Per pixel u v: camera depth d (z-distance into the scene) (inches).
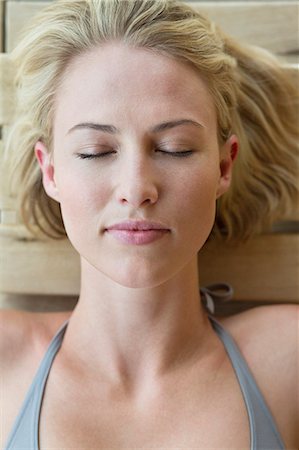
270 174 35.4
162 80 25.6
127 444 27.4
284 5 36.4
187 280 29.4
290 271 35.8
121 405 28.5
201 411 28.2
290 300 35.9
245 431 27.8
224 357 30.0
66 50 26.9
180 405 28.4
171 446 27.3
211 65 27.4
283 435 28.5
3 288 36.4
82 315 30.2
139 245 25.3
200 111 26.4
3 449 28.0
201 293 34.4
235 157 30.7
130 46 25.9
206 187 26.5
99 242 26.0
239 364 29.7
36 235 35.5
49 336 31.1
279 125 35.1
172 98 25.6
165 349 29.3
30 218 34.9
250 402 28.6
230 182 33.2
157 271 25.7
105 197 25.6
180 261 26.3
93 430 27.7
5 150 35.1
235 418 28.0
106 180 25.6
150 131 25.3
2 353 30.1
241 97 33.7
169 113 25.4
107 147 25.7
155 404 28.5
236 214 35.5
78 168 26.1
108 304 29.1
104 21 26.1
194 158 26.2
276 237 35.8
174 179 25.5
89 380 29.2
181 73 26.1
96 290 29.3
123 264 25.5
